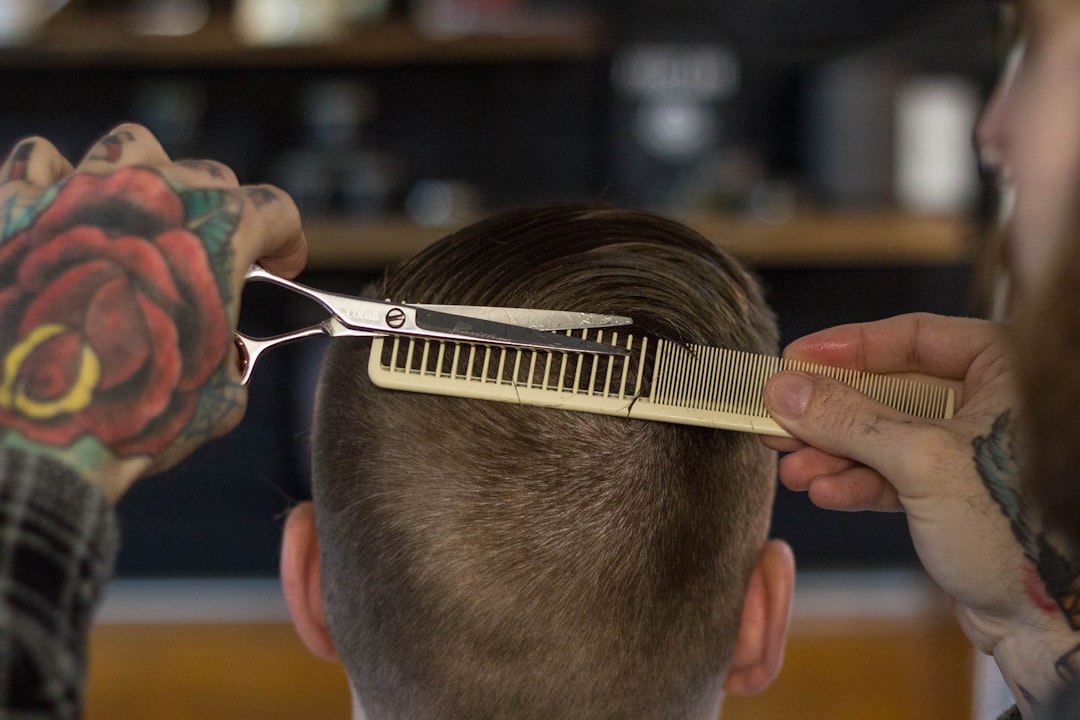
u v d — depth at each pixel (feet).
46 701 1.43
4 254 1.66
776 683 6.73
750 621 2.46
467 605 2.12
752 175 8.55
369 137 8.82
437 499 2.11
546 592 2.12
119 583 7.45
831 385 2.14
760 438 2.31
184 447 1.74
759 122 9.16
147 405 1.66
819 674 6.79
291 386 7.33
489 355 2.11
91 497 1.57
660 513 2.14
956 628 6.26
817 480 2.32
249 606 7.36
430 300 2.18
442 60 8.00
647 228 2.27
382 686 2.29
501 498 2.10
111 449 1.64
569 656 2.16
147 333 1.65
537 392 2.09
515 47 7.64
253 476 7.46
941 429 2.10
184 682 6.73
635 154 8.93
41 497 1.52
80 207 1.69
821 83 8.67
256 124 8.54
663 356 2.14
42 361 1.61
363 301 2.08
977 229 6.94
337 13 7.69
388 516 2.14
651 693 2.26
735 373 2.22
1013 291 1.49
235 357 2.04
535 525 2.10
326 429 2.26
